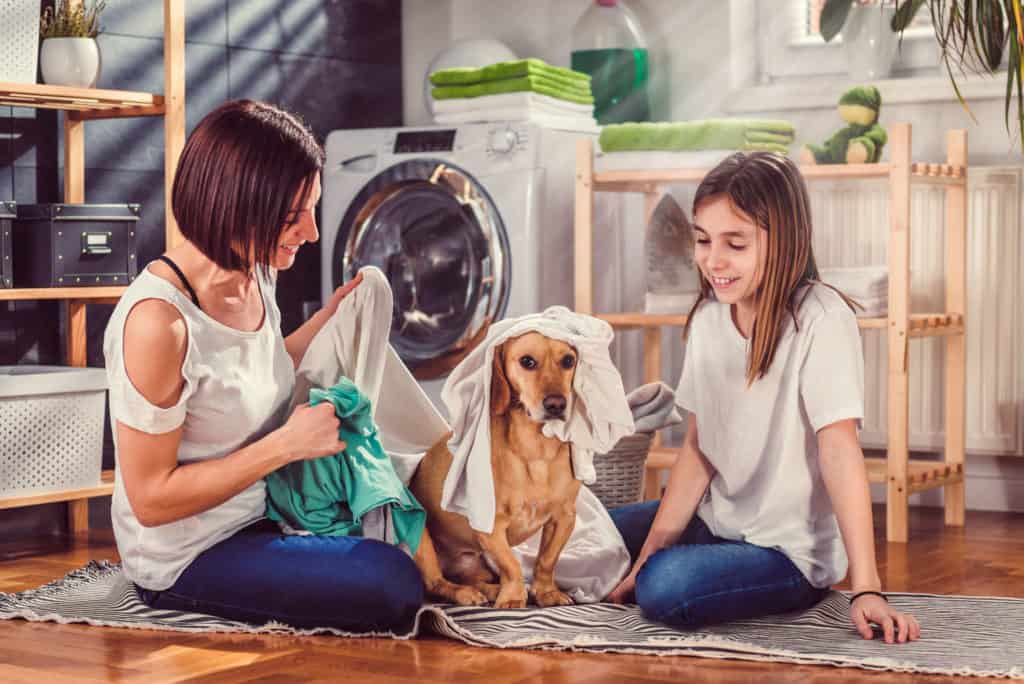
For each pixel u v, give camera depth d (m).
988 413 3.41
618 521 2.42
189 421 2.05
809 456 2.05
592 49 3.80
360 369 2.29
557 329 2.09
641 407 2.73
